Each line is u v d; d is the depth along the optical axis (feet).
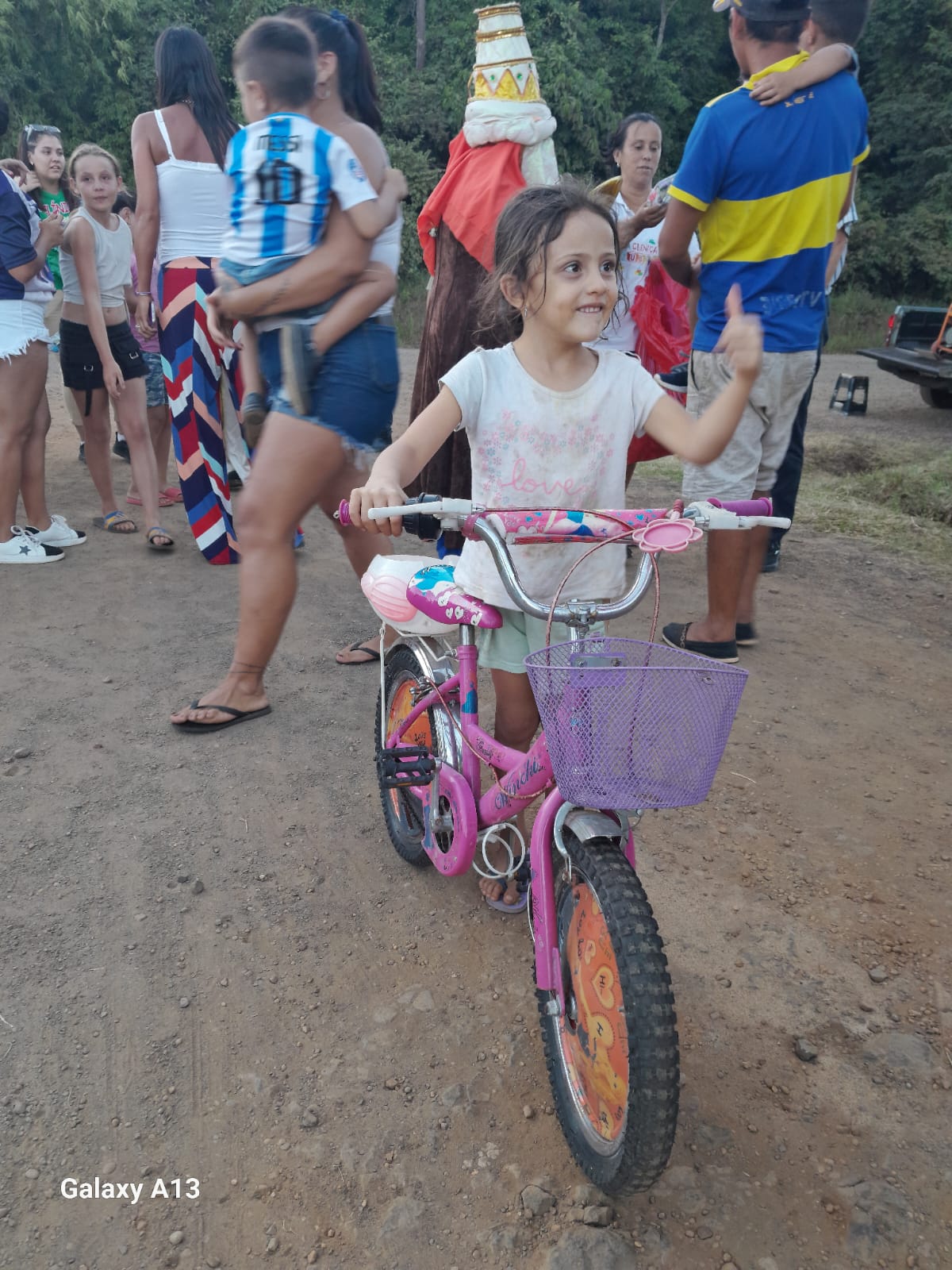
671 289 15.87
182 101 15.20
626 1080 6.14
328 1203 6.72
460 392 7.28
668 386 15.96
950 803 11.40
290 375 10.78
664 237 13.04
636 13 98.37
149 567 17.54
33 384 16.85
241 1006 8.27
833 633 15.99
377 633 15.23
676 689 5.55
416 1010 8.29
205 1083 7.55
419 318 64.18
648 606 16.83
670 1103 5.75
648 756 5.69
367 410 11.14
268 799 11.07
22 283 16.11
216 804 10.94
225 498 17.31
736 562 13.82
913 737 12.80
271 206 10.41
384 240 11.32
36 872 9.73
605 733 5.65
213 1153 7.02
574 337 7.05
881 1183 6.91
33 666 13.82
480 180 13.19
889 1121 7.40
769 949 9.08
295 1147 7.09
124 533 19.31
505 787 7.54
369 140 11.57
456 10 88.84
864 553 20.03
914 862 10.34
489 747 7.83
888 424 35.78
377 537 12.98
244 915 9.30
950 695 13.99
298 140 10.26
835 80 12.22
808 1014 8.38
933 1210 6.74
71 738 12.08
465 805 8.05
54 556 17.65
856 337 73.31
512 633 8.11
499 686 8.46
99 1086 7.48
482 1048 7.95
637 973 5.85
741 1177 6.93
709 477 13.70
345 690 13.56
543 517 6.75
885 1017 8.36
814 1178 6.94
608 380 7.44
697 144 12.38
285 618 12.17
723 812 11.09
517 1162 7.03
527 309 7.18
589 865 6.39
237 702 12.51
